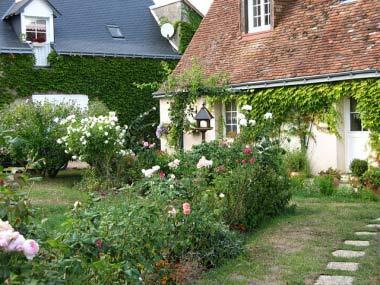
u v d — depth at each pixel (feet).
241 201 28.02
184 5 87.81
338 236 26.50
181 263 20.54
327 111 48.29
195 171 29.84
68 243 14.20
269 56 55.26
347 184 42.34
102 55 79.97
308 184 42.78
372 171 40.60
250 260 22.50
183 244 21.09
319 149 49.26
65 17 83.71
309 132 49.90
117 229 17.56
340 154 48.08
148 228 18.92
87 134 44.96
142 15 91.91
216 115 59.52
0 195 13.37
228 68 58.90
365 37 47.78
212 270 21.30
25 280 11.23
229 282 19.48
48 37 78.28
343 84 46.42
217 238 23.00
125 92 82.17
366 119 44.91
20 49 74.49
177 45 86.99
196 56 65.46
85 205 17.87
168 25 87.35
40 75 76.33
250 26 61.00
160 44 87.35
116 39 84.48
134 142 60.95
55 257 13.46
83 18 85.25
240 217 27.86
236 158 32.14
